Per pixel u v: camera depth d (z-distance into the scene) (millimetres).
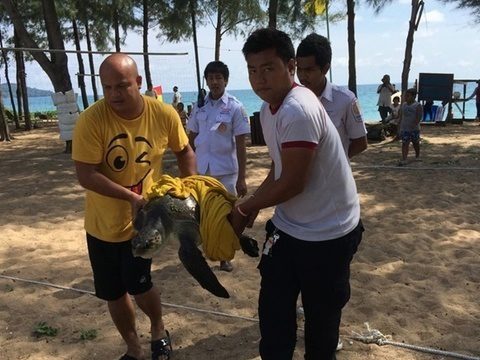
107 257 2957
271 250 2492
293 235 2416
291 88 2324
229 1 19391
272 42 2236
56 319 3973
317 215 2383
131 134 2828
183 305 4160
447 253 5211
